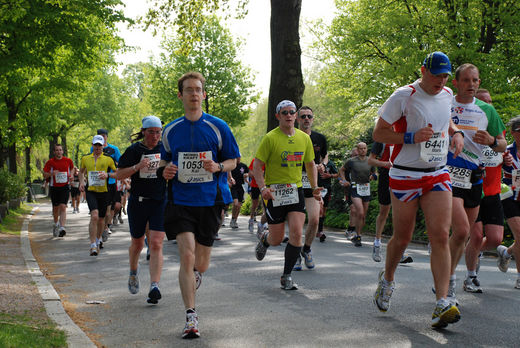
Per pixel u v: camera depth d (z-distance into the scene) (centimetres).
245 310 534
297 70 1606
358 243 1123
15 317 480
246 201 2259
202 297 601
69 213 2255
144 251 1029
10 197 2108
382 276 504
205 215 477
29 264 836
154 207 592
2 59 1585
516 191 640
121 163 609
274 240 676
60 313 514
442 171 462
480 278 717
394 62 2059
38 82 2194
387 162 851
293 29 1599
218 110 3653
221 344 423
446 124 463
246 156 5328
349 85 2655
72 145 4853
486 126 556
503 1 1858
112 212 1226
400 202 471
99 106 4053
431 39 1942
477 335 437
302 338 433
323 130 2958
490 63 1830
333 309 533
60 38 1630
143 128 609
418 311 518
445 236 453
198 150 475
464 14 1883
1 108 2383
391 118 462
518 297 587
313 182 687
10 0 1365
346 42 2383
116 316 526
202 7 1914
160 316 522
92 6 1602
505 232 1124
